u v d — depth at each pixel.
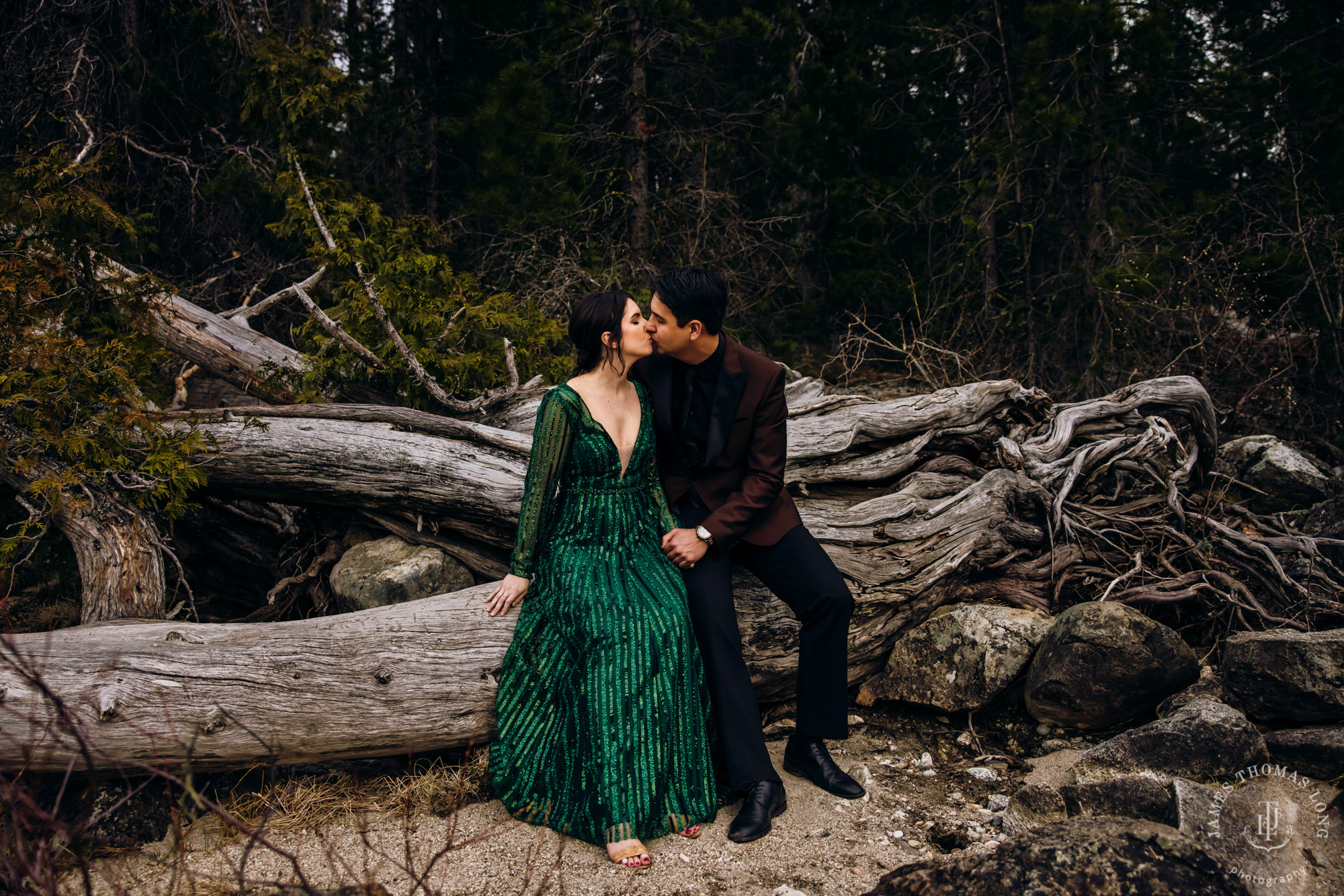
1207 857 1.94
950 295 8.48
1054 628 3.28
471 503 3.70
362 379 4.61
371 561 3.79
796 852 2.48
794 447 4.12
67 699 2.46
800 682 2.87
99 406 3.49
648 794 2.48
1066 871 1.93
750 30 8.79
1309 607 3.67
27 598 4.28
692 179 9.12
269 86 5.10
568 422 2.72
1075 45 8.41
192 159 7.99
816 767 2.86
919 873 2.09
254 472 3.72
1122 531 4.16
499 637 3.03
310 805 2.71
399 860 2.40
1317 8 8.95
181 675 2.63
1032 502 4.15
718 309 2.72
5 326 3.46
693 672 2.67
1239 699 3.08
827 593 2.79
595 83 8.96
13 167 6.35
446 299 5.04
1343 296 6.91
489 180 8.30
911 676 3.45
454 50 9.73
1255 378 6.83
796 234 9.31
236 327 4.77
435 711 2.85
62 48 6.70
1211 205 7.95
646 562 2.80
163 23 7.88
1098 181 8.44
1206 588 3.78
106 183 4.19
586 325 2.73
